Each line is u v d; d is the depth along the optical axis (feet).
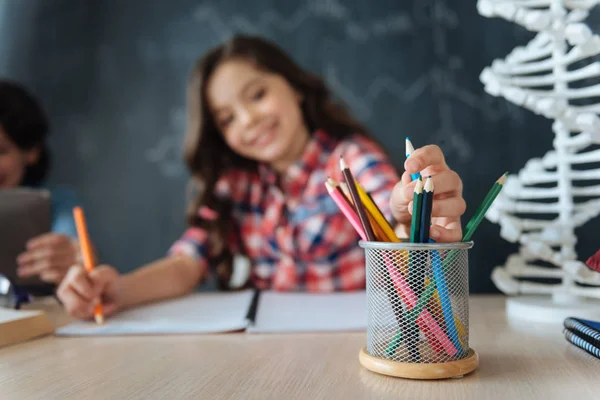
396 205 1.43
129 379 1.27
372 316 1.30
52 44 5.60
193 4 5.59
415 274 1.23
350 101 5.39
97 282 2.13
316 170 4.09
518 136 5.24
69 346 1.66
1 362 1.46
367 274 1.32
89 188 5.54
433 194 1.32
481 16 5.34
